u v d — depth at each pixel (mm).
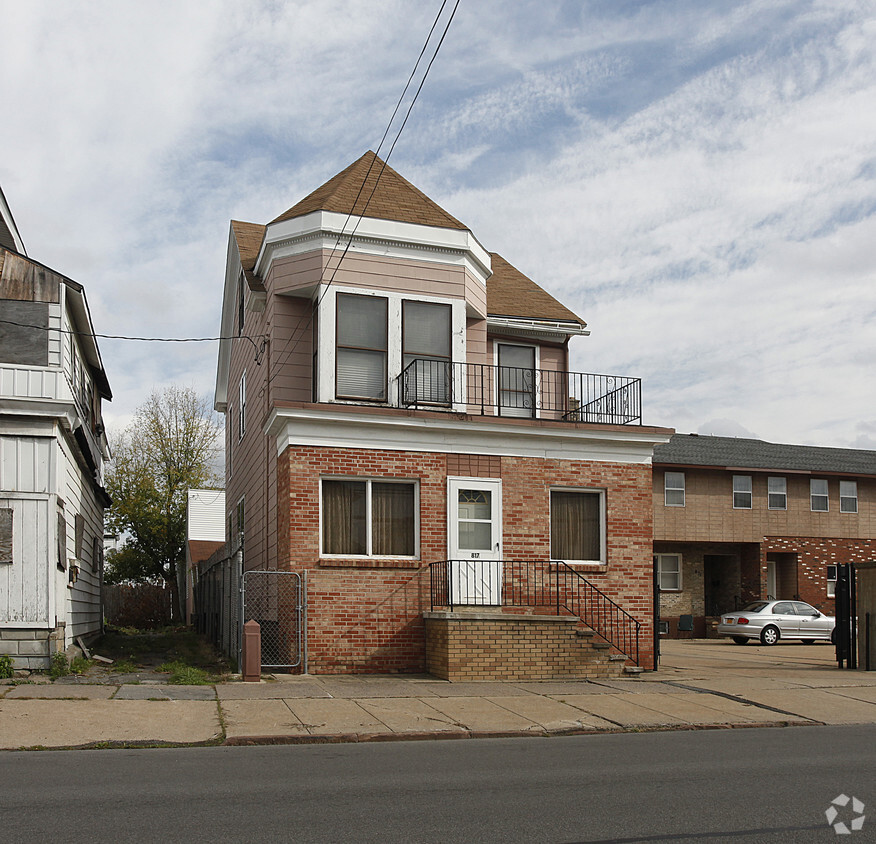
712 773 8508
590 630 15719
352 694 13156
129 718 10938
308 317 18391
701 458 35562
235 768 8508
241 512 23844
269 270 18484
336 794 7430
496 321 20078
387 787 7727
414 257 17953
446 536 16375
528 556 16875
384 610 15805
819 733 11375
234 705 12000
